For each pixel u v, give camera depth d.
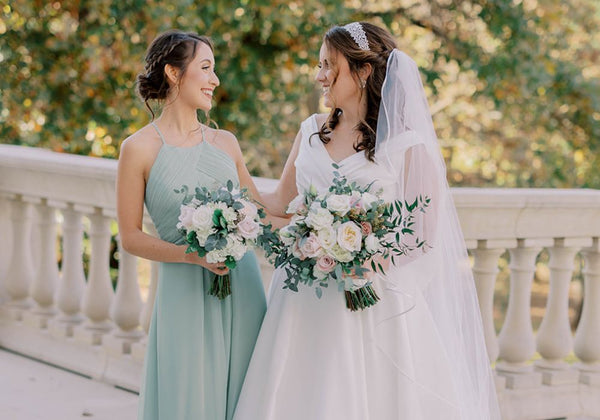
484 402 3.27
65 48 8.06
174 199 3.00
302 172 3.17
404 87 3.05
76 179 4.71
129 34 7.82
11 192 5.14
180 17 7.82
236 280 3.13
